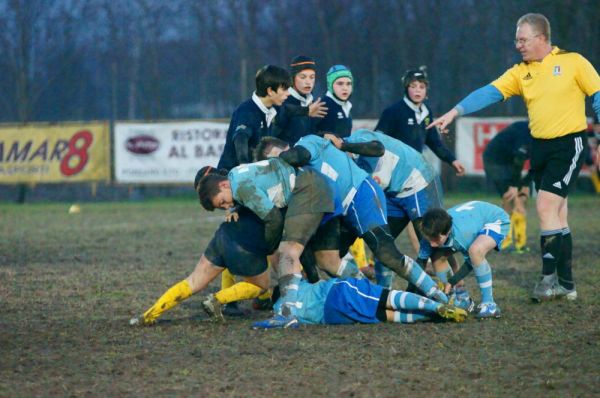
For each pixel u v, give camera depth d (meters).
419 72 31.00
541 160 26.89
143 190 86.88
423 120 31.41
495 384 16.92
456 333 21.55
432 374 17.70
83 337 21.75
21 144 78.62
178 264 36.69
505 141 39.50
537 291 26.38
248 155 24.59
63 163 78.00
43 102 102.75
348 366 18.44
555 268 26.47
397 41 94.06
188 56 104.50
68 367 18.61
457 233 23.59
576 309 24.95
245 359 19.19
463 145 71.75
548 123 26.36
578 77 26.02
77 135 77.56
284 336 21.47
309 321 22.98
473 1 90.31
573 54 26.20
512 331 21.78
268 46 100.94
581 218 55.31
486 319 23.41
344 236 24.72
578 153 26.36
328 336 21.38
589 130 68.69
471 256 23.58
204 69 104.00
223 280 26.42
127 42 103.38
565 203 26.97
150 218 61.34
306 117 27.95
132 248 42.75
